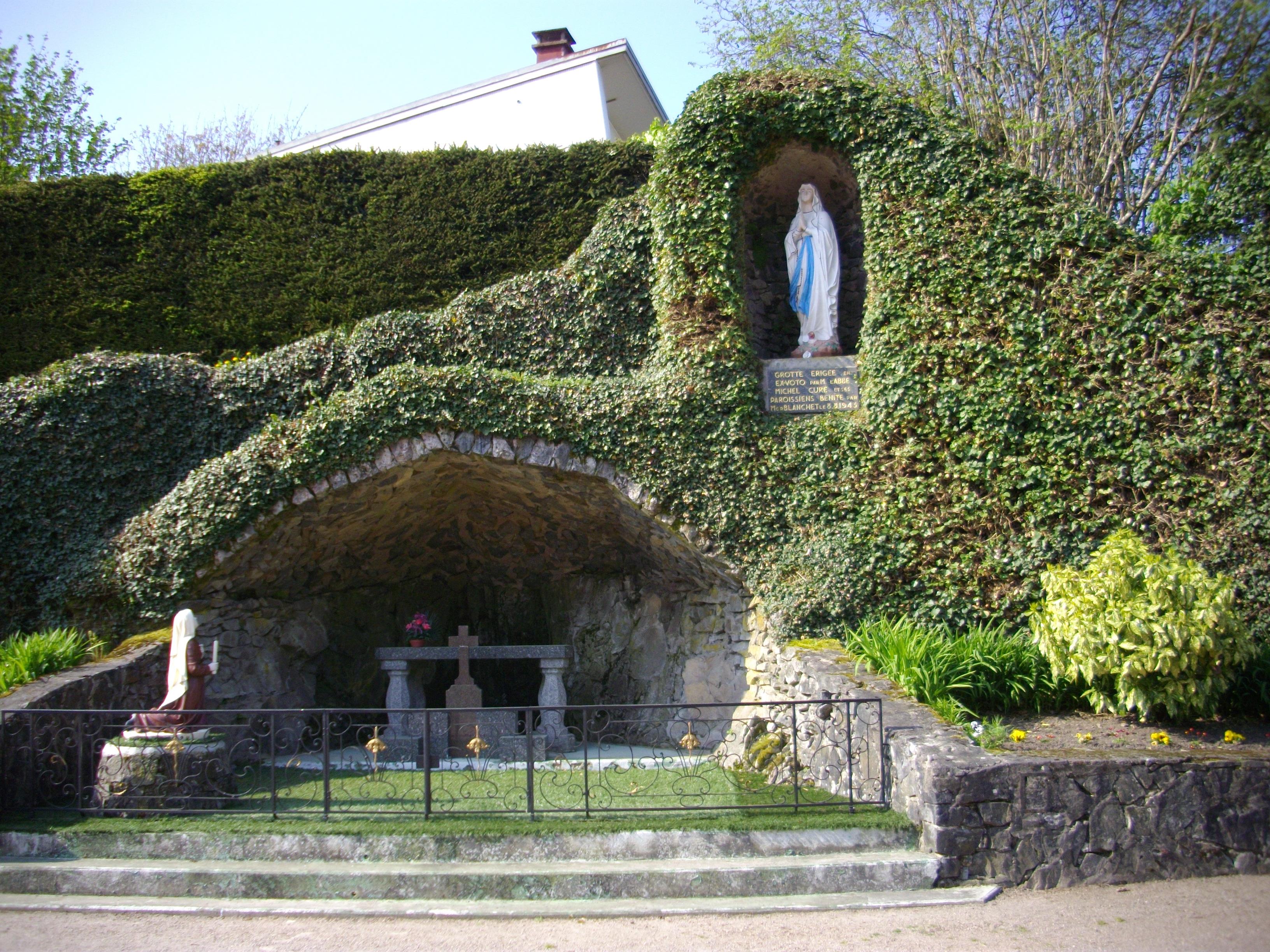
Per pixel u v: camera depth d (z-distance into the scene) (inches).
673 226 429.4
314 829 249.0
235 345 528.1
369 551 456.8
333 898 231.1
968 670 302.0
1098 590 287.9
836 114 422.3
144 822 260.7
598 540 455.5
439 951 201.3
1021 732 274.2
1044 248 378.3
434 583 512.1
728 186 426.6
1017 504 364.2
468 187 544.1
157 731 282.8
